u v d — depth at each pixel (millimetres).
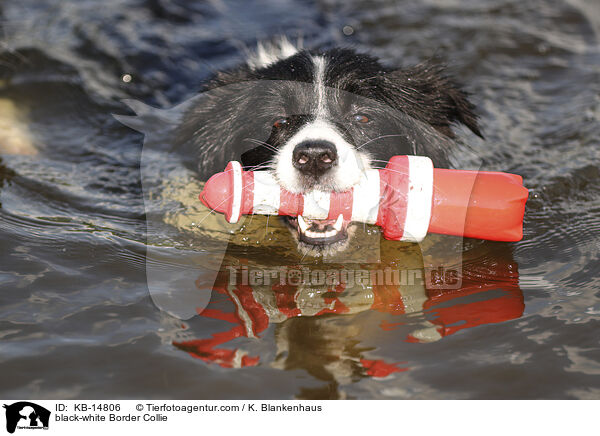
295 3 6352
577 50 5758
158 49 5391
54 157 4277
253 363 2525
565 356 2545
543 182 3982
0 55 5207
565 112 4832
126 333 2686
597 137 4449
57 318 2764
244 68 4031
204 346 2617
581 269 3174
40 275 3062
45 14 5906
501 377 2449
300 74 3568
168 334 2688
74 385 2406
